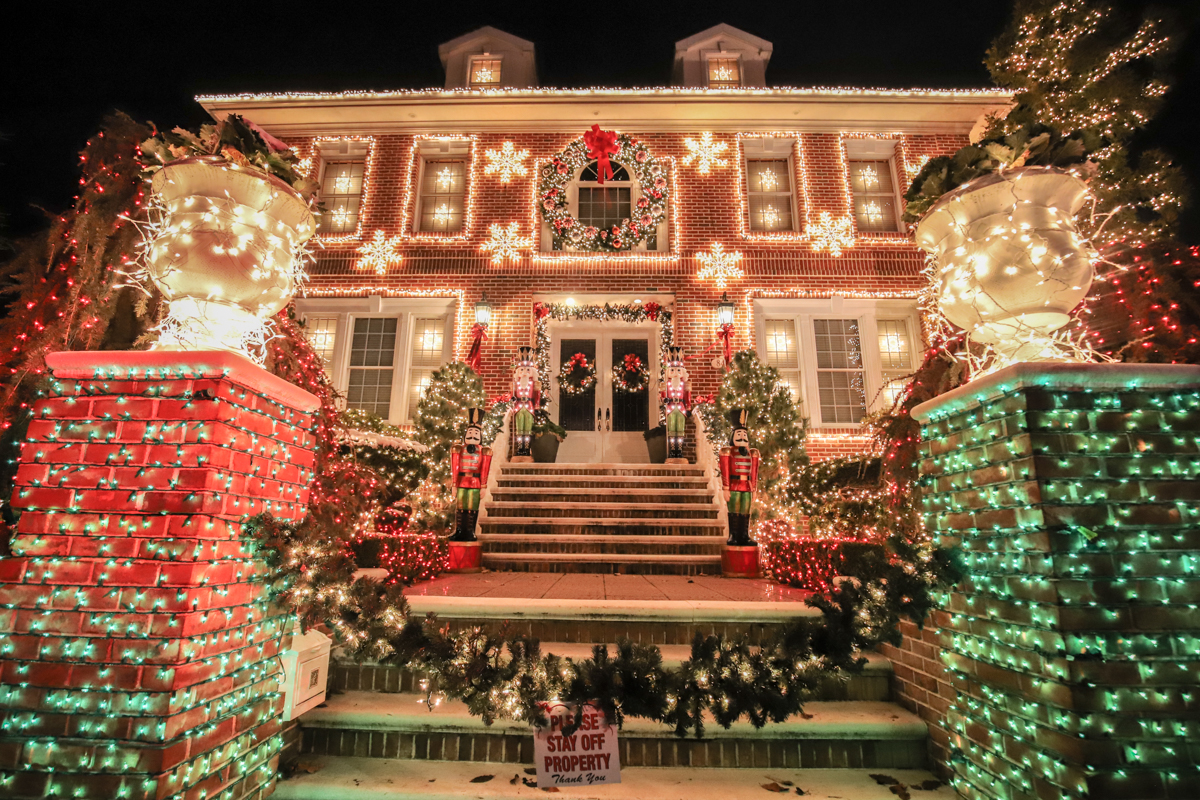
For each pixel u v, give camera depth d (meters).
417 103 10.22
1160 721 1.79
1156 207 7.66
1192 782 1.76
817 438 9.22
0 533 2.46
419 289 9.87
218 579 2.04
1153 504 1.93
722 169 10.27
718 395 7.76
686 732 2.49
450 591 4.14
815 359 9.63
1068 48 8.74
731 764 2.63
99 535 1.96
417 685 2.99
